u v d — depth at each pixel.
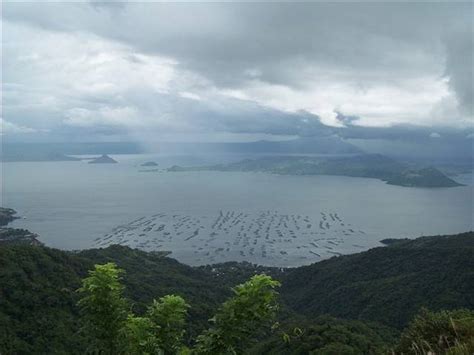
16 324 31.36
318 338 29.66
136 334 6.82
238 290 6.58
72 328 32.56
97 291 7.07
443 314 9.93
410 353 9.02
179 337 7.23
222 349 6.30
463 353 7.21
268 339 32.62
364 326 37.50
